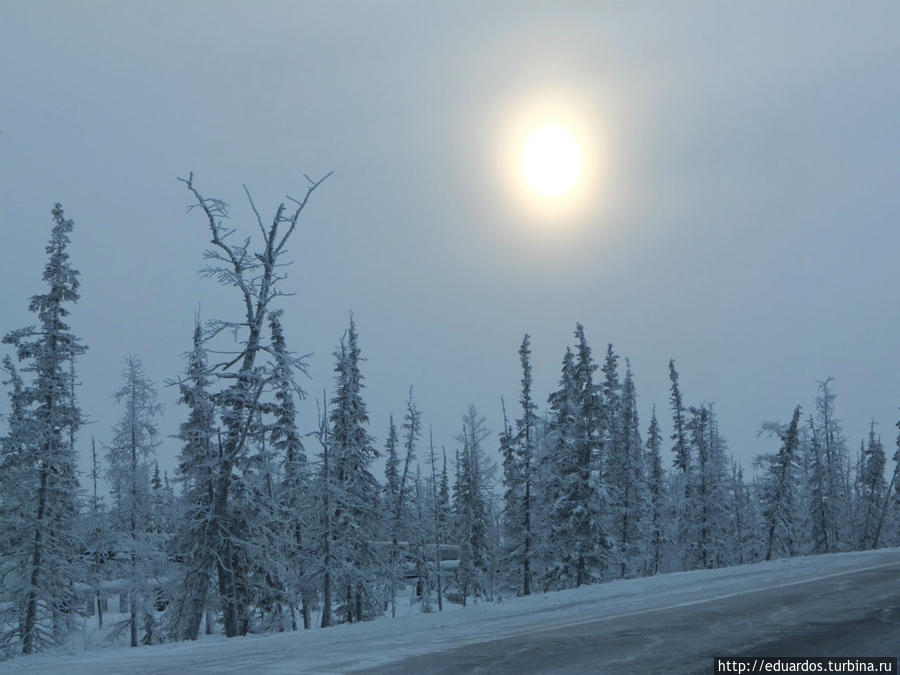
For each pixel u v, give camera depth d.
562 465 50.19
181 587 27.53
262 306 26.92
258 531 29.38
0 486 31.83
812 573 21.19
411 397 54.16
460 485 59.34
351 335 46.72
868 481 73.00
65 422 32.78
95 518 34.94
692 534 60.28
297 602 39.22
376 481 45.88
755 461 60.00
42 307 32.81
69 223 33.44
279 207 27.17
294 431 41.16
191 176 25.59
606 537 48.56
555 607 16.50
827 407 70.19
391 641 11.85
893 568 21.42
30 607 30.88
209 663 10.20
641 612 14.32
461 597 58.69
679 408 62.59
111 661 11.23
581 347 51.22
